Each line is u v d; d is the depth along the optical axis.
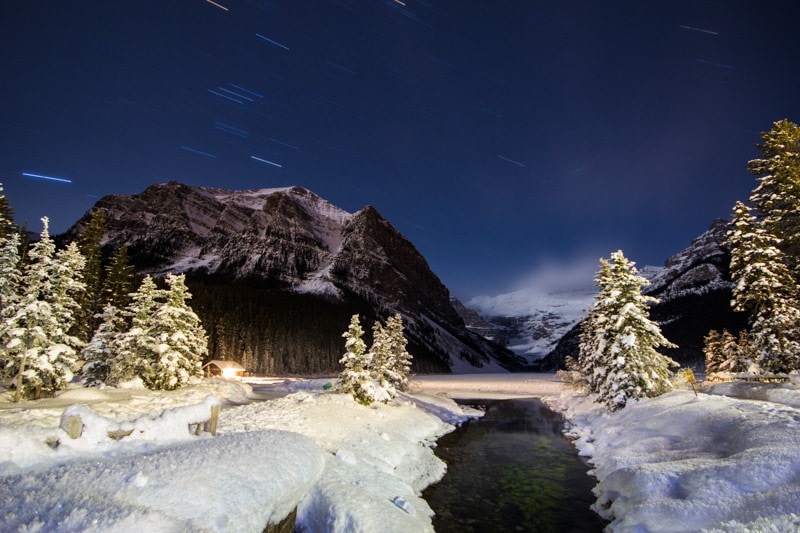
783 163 27.08
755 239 27.66
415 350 173.12
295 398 23.30
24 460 7.50
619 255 29.39
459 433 31.67
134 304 29.98
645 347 27.11
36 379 19.34
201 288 112.69
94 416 9.02
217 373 77.50
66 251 22.00
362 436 19.33
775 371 26.28
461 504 15.86
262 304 123.56
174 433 10.37
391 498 13.56
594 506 14.91
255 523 7.50
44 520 5.42
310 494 11.30
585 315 49.47
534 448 25.88
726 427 14.33
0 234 35.97
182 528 6.14
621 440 19.88
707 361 53.09
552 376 145.50
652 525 10.21
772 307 26.67
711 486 10.44
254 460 9.33
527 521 14.20
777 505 8.59
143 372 28.12
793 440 10.95
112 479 7.06
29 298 19.83
